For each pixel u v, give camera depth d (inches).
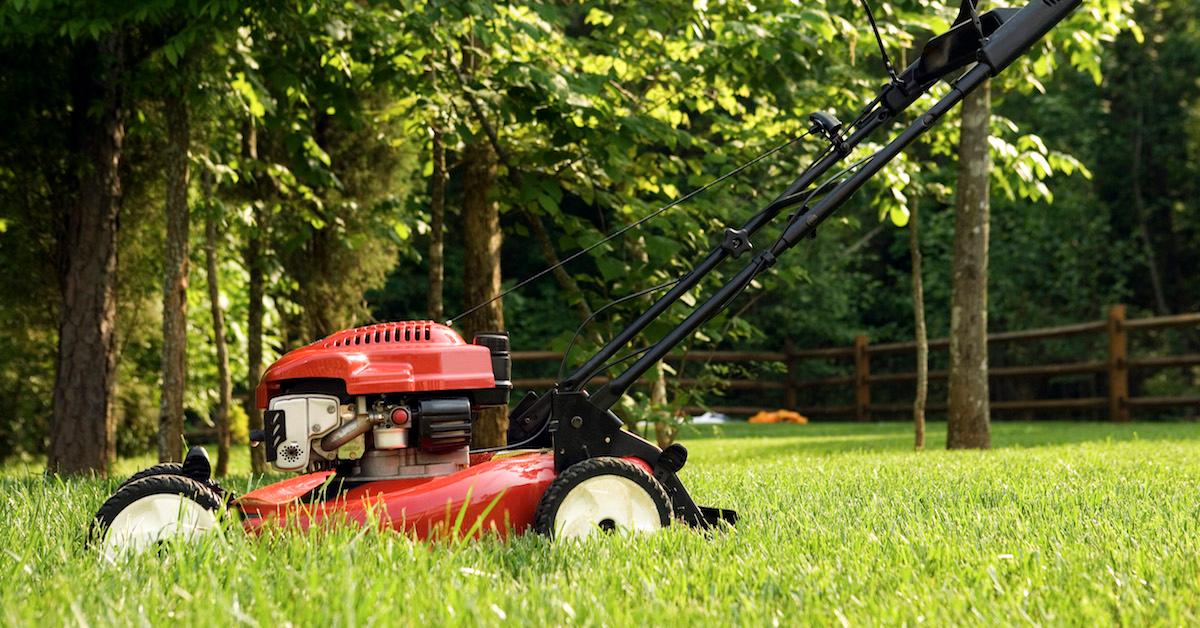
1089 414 748.6
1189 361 600.1
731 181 327.0
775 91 311.9
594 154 286.4
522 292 804.0
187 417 721.6
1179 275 802.2
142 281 390.3
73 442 326.3
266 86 348.2
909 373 758.5
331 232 410.6
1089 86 767.7
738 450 430.0
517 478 145.8
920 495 197.3
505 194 307.0
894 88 159.8
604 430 149.3
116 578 114.7
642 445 150.3
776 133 351.6
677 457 151.1
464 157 329.4
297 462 143.7
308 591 102.9
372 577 111.2
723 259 157.2
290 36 296.2
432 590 105.3
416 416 147.5
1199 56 751.7
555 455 147.6
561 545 130.6
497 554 127.6
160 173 370.6
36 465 454.9
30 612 97.7
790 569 119.3
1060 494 194.9
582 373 151.9
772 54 287.7
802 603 106.0
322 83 317.7
